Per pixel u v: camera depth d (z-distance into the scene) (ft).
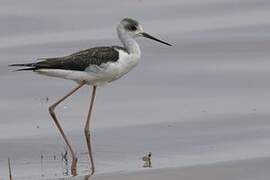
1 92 65.10
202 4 84.89
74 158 51.90
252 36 76.02
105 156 52.54
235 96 62.59
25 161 51.72
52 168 50.52
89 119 54.13
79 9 84.33
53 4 85.56
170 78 67.00
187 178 47.98
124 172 49.37
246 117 58.23
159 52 72.95
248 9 83.61
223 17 81.51
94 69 53.06
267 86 64.13
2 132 57.16
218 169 49.16
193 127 57.11
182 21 80.59
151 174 48.78
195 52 72.64
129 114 60.18
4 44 75.72
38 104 62.59
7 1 86.17
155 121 58.49
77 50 73.31
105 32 77.87
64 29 79.30
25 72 69.31
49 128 57.82
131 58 54.44
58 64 52.70
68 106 62.18
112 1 86.33
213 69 68.49
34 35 77.92
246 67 68.59
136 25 55.21
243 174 48.19
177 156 52.01
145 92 64.44
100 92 64.85
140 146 54.13
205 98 62.49
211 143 54.08
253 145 53.21
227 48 73.41
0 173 49.80
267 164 49.57
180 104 61.67
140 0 86.53
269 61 69.87
